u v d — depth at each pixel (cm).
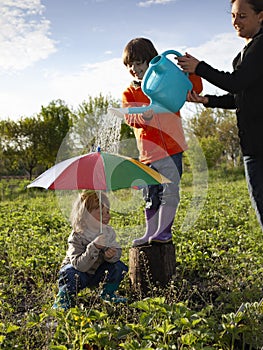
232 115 2208
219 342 326
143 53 412
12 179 2650
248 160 368
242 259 546
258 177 363
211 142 1956
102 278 420
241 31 357
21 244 645
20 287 471
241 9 345
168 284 430
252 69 347
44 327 362
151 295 421
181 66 368
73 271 411
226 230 747
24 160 3038
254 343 326
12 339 336
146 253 428
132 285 442
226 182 1794
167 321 305
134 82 419
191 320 314
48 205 1351
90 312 325
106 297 403
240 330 317
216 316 366
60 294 413
